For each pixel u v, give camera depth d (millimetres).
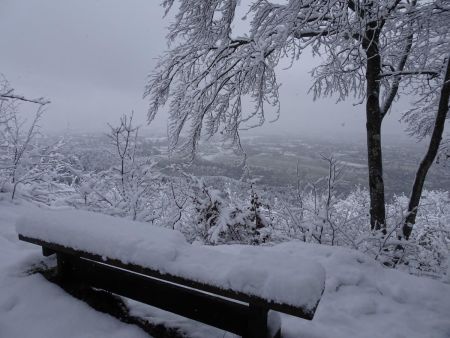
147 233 2129
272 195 5789
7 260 3064
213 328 2094
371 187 6520
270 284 1593
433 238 5125
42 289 2357
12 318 2090
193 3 6457
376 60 6348
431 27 6172
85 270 2369
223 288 1667
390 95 7152
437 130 6176
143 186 5895
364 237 4449
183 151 7625
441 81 7086
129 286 2199
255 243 5902
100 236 2074
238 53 6816
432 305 2832
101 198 5668
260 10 6484
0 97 5527
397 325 2521
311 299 1523
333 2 4879
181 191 6195
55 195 7344
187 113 7508
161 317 2205
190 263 1809
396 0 5109
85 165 6688
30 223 2385
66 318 2109
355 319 2555
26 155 6312
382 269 3398
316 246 3771
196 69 7723
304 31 6254
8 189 6016
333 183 5168
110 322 2117
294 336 2178
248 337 1843
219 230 5578
